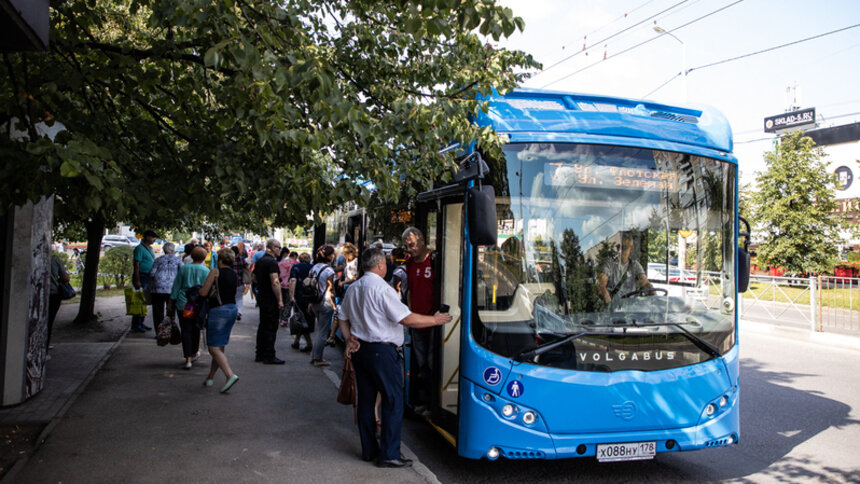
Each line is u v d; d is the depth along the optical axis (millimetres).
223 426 6129
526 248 4922
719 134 5574
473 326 4879
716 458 5797
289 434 5953
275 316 9445
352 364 5359
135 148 5570
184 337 8852
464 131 5105
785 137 30203
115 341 10953
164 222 5195
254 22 4656
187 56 5328
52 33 5055
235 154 5086
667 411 4844
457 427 4945
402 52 6367
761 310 16234
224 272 7547
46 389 7316
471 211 4621
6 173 3684
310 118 5059
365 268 5332
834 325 13570
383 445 5137
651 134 5293
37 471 4805
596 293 4902
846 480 5238
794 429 6711
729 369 5121
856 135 46562
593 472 5383
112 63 5195
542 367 4711
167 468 4953
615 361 4809
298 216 5363
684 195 5254
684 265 5141
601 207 5070
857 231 28969
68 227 14484
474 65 6172
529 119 5238
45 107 4816
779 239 29750
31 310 6812
